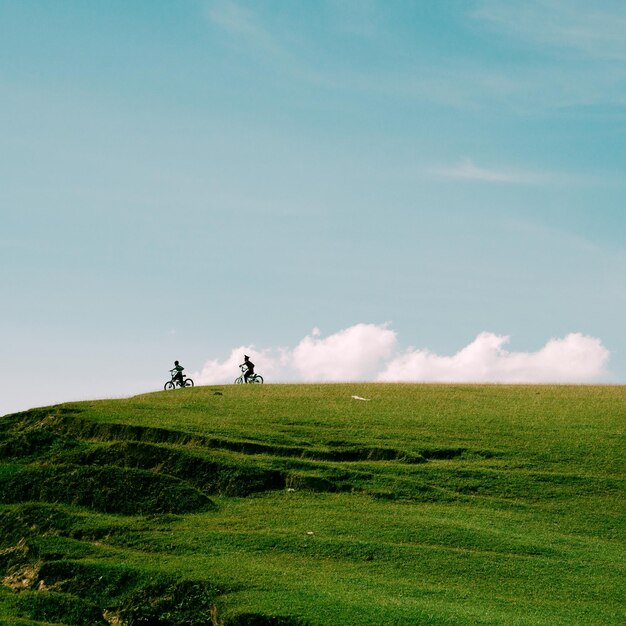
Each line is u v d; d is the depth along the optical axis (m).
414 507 32.03
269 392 55.06
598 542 28.69
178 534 28.84
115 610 23.67
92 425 42.28
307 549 26.89
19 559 28.16
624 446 39.41
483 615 21.20
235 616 21.17
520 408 48.66
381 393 54.66
